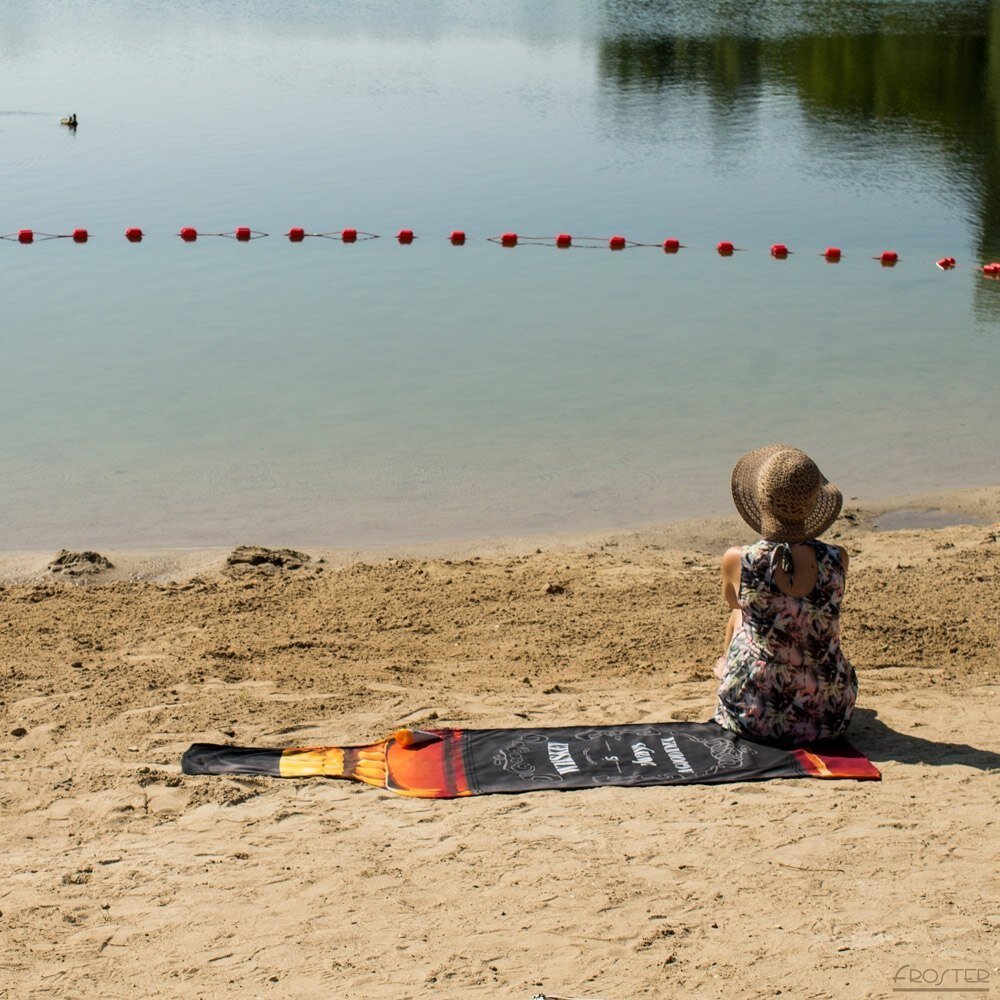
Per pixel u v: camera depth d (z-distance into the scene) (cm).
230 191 2348
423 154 2667
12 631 854
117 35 4300
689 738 604
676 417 1347
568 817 532
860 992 377
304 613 893
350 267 1933
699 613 873
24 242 2038
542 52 3984
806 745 592
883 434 1302
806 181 2484
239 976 414
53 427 1302
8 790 589
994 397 1404
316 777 589
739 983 388
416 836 521
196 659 779
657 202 2331
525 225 2183
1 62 3722
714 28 4344
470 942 427
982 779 554
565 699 692
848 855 477
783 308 1753
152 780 592
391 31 4484
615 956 411
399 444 1273
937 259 2006
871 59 3738
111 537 1079
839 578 586
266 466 1220
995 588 902
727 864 476
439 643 823
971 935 409
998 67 3575
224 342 1581
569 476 1204
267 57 3909
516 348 1571
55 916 464
